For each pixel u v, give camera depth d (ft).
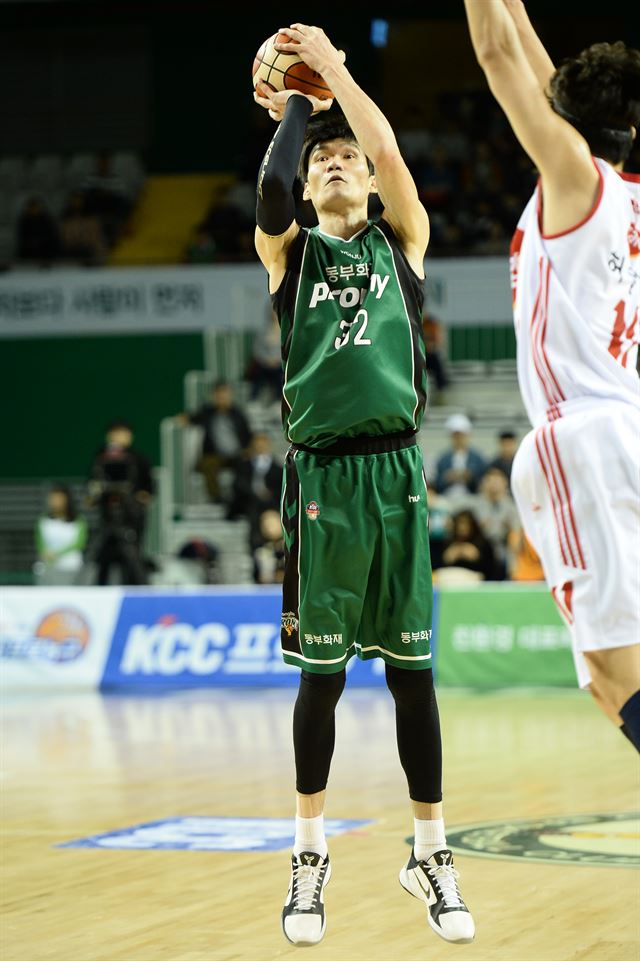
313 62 22.71
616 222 20.21
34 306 117.50
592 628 19.75
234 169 138.72
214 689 73.36
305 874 21.65
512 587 71.10
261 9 138.10
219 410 98.53
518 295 21.52
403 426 21.90
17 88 143.02
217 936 23.98
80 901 26.73
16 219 134.92
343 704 64.90
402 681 21.86
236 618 74.54
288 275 22.30
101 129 141.79
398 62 139.85
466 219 116.88
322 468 21.76
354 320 21.76
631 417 20.33
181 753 49.01
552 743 49.93
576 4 135.44
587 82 20.48
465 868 28.84
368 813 36.17
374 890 27.32
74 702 68.28
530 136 19.79
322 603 21.54
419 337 22.31
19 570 115.44
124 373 116.37
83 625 76.38
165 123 140.36
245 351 108.78
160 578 88.89
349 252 22.12
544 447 20.52
